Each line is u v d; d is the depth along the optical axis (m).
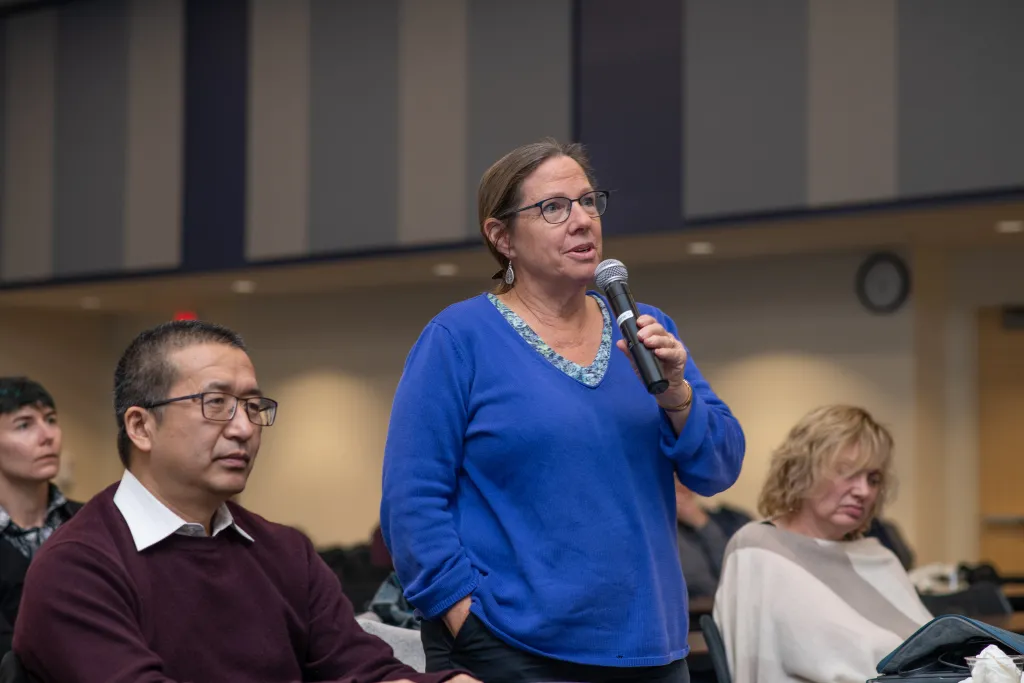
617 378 2.49
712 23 8.20
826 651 3.26
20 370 12.58
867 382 9.08
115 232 10.79
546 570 2.36
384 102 9.58
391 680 2.38
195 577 2.40
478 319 2.53
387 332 11.34
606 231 8.55
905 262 8.95
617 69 8.57
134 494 2.40
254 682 2.42
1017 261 9.17
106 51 10.93
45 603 2.28
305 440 11.70
